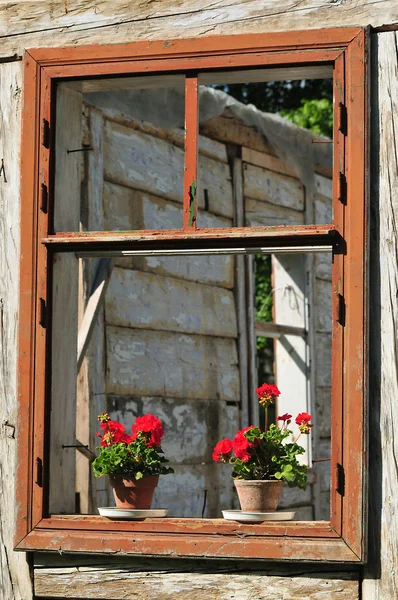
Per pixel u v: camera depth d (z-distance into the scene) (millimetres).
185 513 8648
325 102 18297
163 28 5055
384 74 4727
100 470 5062
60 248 5094
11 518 5090
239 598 4656
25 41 5293
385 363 4598
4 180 5297
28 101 5180
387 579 4496
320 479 10727
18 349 5062
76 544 4828
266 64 4844
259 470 4973
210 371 9250
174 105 8102
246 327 9867
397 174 4664
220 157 9766
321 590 4566
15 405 5148
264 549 4574
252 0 4930
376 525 4539
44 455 4984
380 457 4562
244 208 10125
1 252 5266
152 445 5156
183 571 4746
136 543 4734
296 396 10648
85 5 5203
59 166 5254
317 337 10891
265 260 17281
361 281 4594
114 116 8227
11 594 5039
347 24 4793
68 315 5309
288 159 10336
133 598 4805
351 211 4648
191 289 9102
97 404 7496
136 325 8234
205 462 9039
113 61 5070
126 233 4953
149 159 8680
